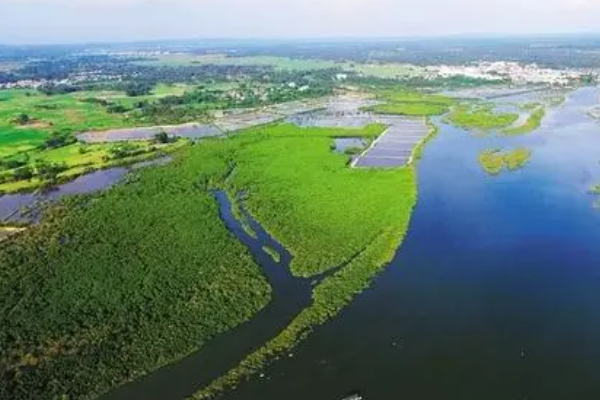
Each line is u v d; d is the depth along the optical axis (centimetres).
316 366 6669
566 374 6556
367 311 7819
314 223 10888
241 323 7556
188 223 10881
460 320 7631
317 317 7625
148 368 6688
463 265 9225
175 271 8912
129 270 8950
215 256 9419
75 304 7969
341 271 8919
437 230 10656
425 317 7694
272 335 7294
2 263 9275
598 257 9525
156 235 10312
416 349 6994
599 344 7119
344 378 6469
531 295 8306
